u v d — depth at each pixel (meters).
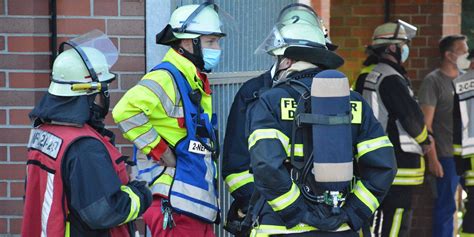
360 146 11.12
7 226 13.27
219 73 14.90
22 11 13.09
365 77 18.61
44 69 13.24
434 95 21.00
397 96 18.11
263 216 11.22
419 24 22.38
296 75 11.23
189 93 12.26
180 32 12.34
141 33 13.56
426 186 21.67
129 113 11.88
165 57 12.49
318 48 11.27
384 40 18.53
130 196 10.09
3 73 13.13
